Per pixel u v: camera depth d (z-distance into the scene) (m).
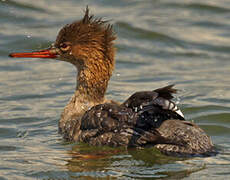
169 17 23.98
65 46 13.51
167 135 11.33
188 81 18.09
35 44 20.45
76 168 11.12
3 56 20.20
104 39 13.52
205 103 15.74
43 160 11.66
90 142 12.12
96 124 12.03
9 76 18.69
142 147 11.41
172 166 10.96
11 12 23.53
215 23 23.42
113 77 18.73
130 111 11.73
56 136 13.43
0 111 15.45
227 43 21.73
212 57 20.77
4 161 11.62
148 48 21.44
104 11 24.06
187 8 25.00
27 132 13.82
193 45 21.67
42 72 19.22
